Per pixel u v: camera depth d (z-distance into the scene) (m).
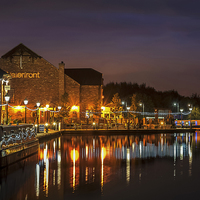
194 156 27.34
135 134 57.00
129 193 15.47
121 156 27.27
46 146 35.31
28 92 77.88
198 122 86.12
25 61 78.12
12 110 75.38
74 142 40.19
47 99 77.88
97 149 32.41
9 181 17.89
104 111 86.31
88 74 83.75
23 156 25.77
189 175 19.42
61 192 15.58
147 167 22.08
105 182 17.61
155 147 34.31
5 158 21.81
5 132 22.56
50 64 78.12
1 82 38.84
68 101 75.00
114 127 70.50
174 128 69.44
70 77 79.19
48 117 60.50
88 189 16.09
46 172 20.34
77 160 25.08
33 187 16.56
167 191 15.82
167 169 21.33
